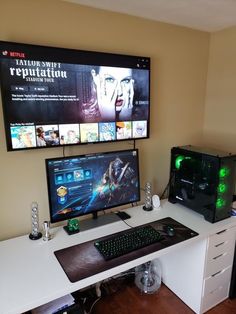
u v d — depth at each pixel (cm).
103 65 164
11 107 139
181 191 194
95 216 175
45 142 153
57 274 120
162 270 210
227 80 215
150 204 194
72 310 137
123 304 190
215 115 229
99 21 166
